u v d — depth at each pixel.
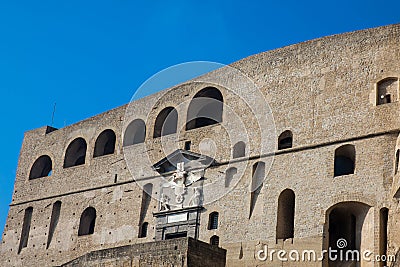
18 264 75.56
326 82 60.06
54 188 76.44
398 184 52.19
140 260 54.94
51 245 73.81
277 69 63.44
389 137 55.47
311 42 62.16
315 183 57.47
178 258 53.06
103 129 74.94
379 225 53.44
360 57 59.06
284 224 58.69
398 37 57.88
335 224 57.56
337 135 57.91
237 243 59.81
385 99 57.16
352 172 58.34
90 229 73.31
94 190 72.69
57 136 79.19
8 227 78.56
